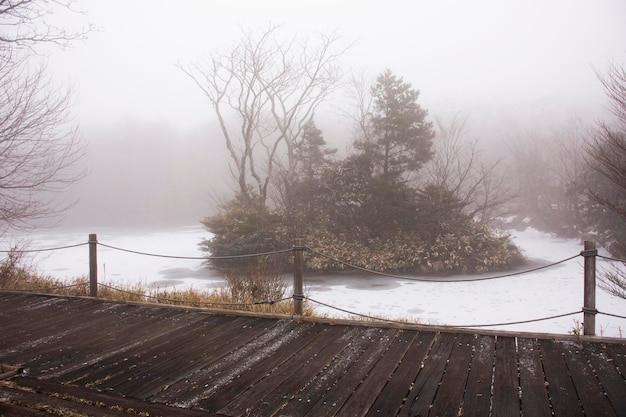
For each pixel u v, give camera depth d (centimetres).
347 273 1853
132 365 447
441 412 338
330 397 367
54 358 471
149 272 1820
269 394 375
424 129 2119
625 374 396
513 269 1914
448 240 1962
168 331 564
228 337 534
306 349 484
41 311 682
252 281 946
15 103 1093
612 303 1164
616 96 893
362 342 502
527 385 380
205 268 1923
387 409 344
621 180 902
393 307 1225
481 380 393
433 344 490
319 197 2178
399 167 2153
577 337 483
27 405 359
